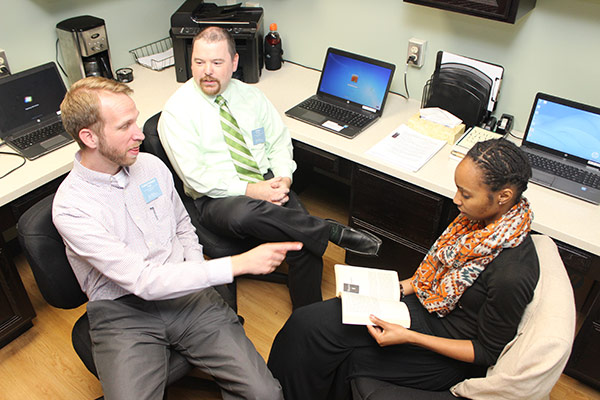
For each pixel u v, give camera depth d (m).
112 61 2.66
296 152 2.27
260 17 2.50
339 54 2.33
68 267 1.51
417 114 2.21
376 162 1.96
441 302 1.42
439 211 1.92
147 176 1.59
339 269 1.63
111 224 1.48
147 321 1.53
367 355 1.48
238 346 1.50
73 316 2.15
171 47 2.92
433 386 1.45
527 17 1.95
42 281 1.47
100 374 1.41
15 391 1.85
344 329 1.50
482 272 1.32
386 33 2.38
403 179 1.92
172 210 1.66
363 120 2.21
